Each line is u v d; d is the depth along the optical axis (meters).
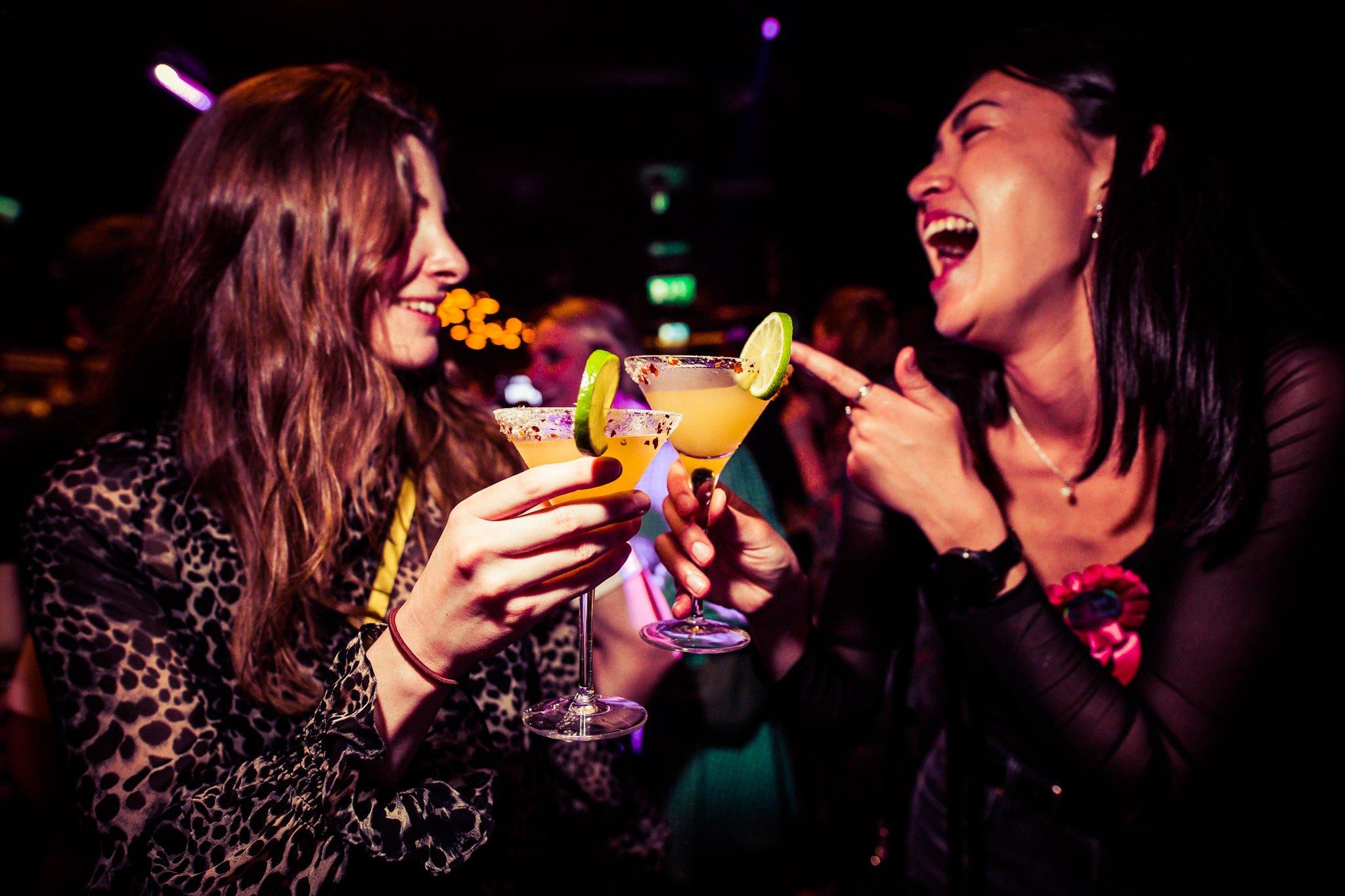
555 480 0.84
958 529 1.24
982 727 1.43
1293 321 1.31
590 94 8.72
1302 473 1.17
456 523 0.88
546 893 1.40
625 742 1.67
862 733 1.54
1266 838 1.27
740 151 10.08
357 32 6.97
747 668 2.07
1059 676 1.17
